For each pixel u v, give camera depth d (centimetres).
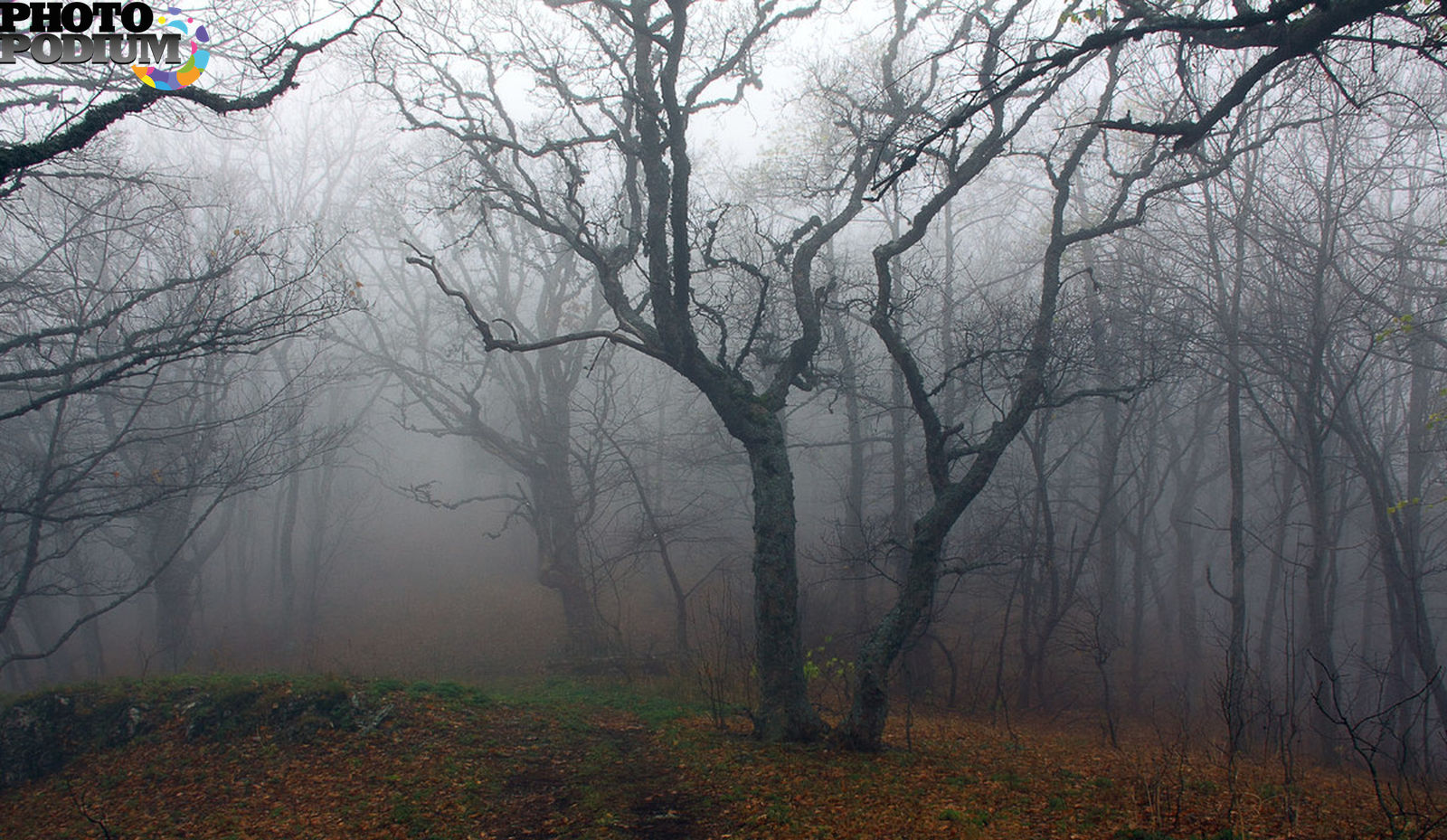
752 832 764
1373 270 1658
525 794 896
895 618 1083
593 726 1171
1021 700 1872
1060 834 727
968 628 2523
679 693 1596
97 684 1216
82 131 754
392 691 1205
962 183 1179
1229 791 862
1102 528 2300
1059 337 1645
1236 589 1582
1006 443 1138
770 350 1429
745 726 1201
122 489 1572
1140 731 1588
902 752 1052
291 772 987
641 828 791
